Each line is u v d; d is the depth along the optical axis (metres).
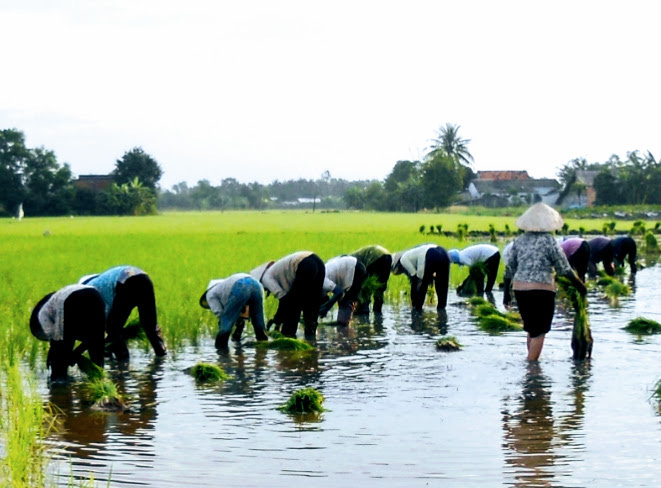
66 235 51.44
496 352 14.69
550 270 13.78
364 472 8.48
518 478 8.27
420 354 14.59
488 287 24.02
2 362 13.29
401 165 159.75
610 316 18.72
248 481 8.25
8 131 124.81
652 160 111.56
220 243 40.19
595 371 13.03
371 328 17.53
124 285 14.35
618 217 85.88
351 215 106.38
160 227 66.12
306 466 8.68
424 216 98.06
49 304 12.88
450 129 141.62
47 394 12.05
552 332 16.59
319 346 15.46
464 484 8.13
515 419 10.36
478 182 135.12
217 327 16.94
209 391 12.02
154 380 12.80
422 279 20.00
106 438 9.72
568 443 9.37
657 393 11.28
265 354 14.71
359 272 17.73
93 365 12.79
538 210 13.91
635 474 8.36
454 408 10.92
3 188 122.00
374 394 11.71
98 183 138.25
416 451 9.13
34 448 9.17
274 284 16.36
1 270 26.30
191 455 9.06
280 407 10.98
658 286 25.22
